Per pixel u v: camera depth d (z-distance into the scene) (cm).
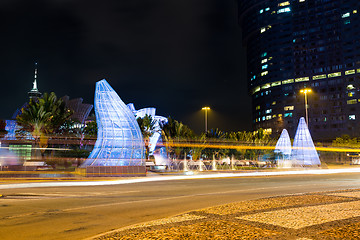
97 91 3300
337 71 11762
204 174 3195
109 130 3197
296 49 12719
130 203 1242
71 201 1309
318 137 11806
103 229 811
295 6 12988
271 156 5350
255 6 14162
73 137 5756
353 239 600
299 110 12344
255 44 14350
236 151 5106
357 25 11562
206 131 5188
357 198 1195
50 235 753
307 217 823
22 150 6122
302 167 4269
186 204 1203
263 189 1733
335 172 3759
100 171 2845
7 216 985
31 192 1658
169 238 633
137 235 667
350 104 11331
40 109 4116
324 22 12294
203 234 661
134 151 3200
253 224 749
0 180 2472
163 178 2742
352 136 11131
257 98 14325
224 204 1092
